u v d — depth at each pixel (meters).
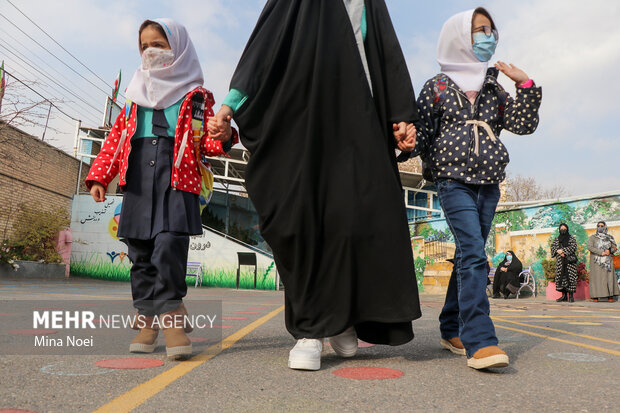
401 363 2.19
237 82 2.25
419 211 19.67
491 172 2.34
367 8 2.38
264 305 6.49
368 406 1.44
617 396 1.61
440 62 2.59
